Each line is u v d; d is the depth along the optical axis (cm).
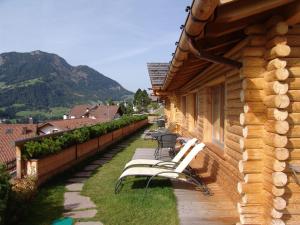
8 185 494
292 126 411
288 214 410
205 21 319
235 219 506
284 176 400
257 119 436
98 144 1367
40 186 760
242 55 445
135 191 685
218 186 700
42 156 780
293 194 410
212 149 777
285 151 399
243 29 439
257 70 432
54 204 625
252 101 435
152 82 1562
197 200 606
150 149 1386
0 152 3209
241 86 482
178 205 577
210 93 901
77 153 1060
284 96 398
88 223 518
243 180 458
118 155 1292
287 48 397
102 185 770
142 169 714
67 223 520
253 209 441
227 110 601
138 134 2384
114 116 7838
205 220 503
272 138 411
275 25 398
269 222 420
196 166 927
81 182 809
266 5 339
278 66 398
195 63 606
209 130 905
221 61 438
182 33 390
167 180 765
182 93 1506
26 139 761
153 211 555
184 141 1102
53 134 919
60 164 902
